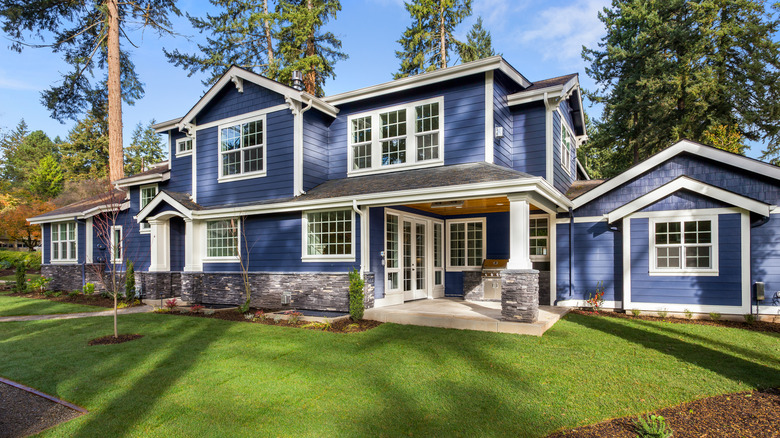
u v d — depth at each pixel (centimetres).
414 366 596
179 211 1288
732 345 702
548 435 390
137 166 4512
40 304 1341
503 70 1055
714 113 1955
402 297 1120
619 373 557
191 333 842
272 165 1203
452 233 1315
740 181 939
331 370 585
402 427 411
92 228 1673
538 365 593
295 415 441
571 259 1098
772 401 461
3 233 2791
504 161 1109
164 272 1400
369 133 1229
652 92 1972
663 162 1013
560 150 1234
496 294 1158
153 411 455
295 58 2330
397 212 1109
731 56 1977
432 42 2436
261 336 801
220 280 1231
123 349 718
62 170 4212
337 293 1022
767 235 903
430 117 1136
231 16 2331
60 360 654
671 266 982
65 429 415
